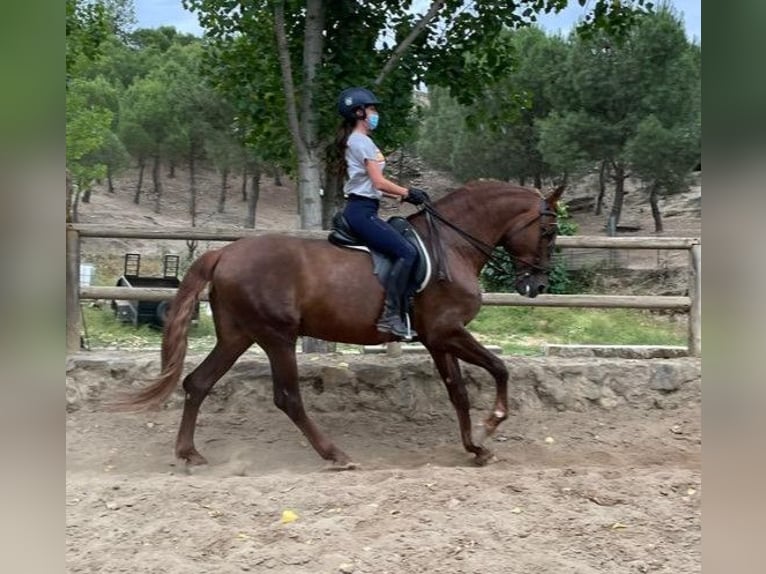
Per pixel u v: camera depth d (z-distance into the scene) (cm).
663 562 402
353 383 696
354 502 471
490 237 605
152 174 4106
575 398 708
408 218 599
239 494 482
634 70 2083
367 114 565
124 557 400
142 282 1411
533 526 438
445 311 577
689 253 739
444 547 408
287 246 568
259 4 802
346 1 843
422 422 691
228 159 3056
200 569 387
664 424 688
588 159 2220
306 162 807
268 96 888
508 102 936
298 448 638
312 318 566
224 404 687
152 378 686
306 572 385
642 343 1338
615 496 483
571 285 1977
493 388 708
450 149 2702
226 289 559
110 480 521
